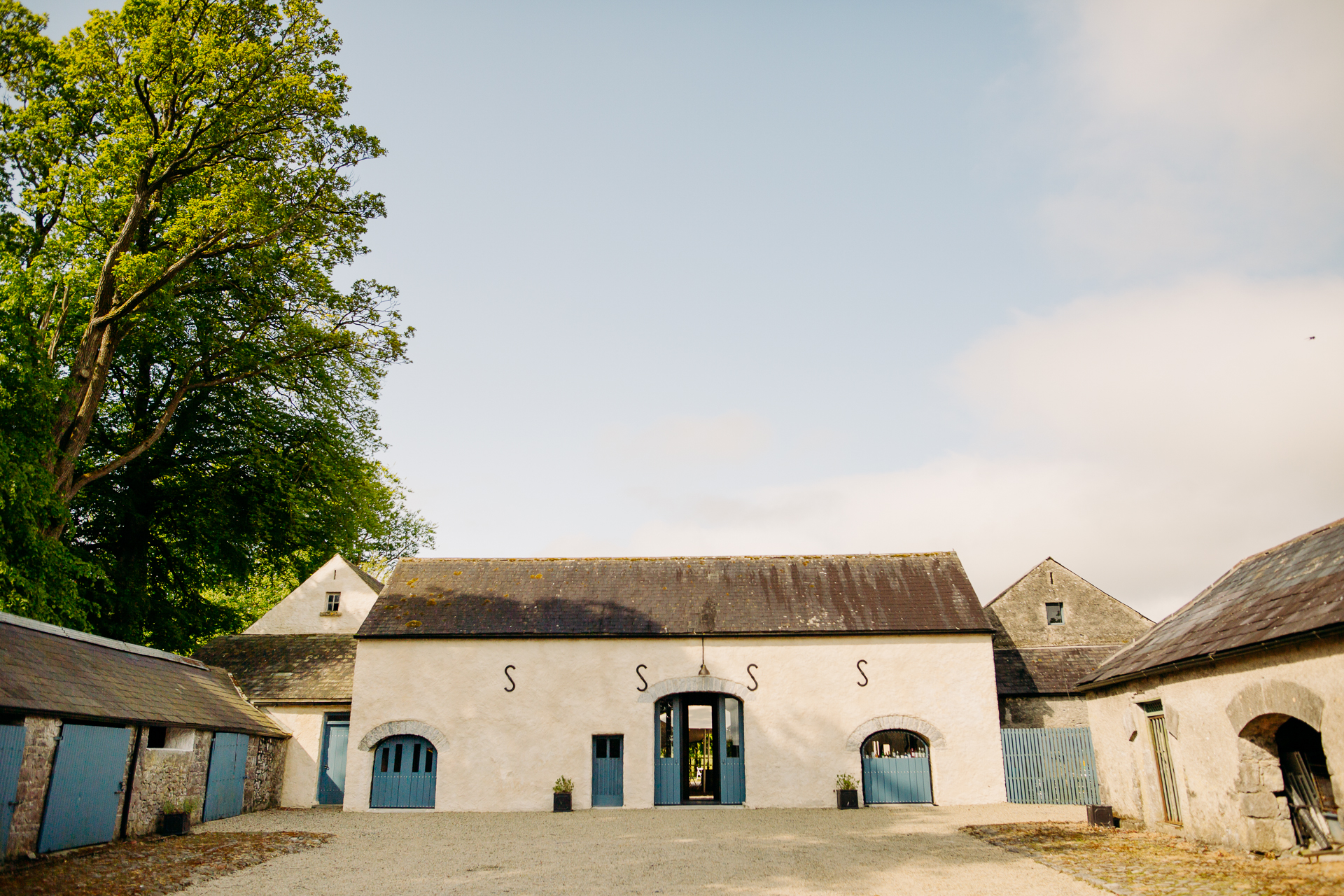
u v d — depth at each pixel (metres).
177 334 20.61
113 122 17.70
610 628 20.52
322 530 25.00
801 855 12.22
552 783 19.41
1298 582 11.04
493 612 21.22
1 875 10.13
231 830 15.56
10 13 16.61
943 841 13.32
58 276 17.91
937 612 20.72
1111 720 15.44
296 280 20.48
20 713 10.91
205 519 22.55
